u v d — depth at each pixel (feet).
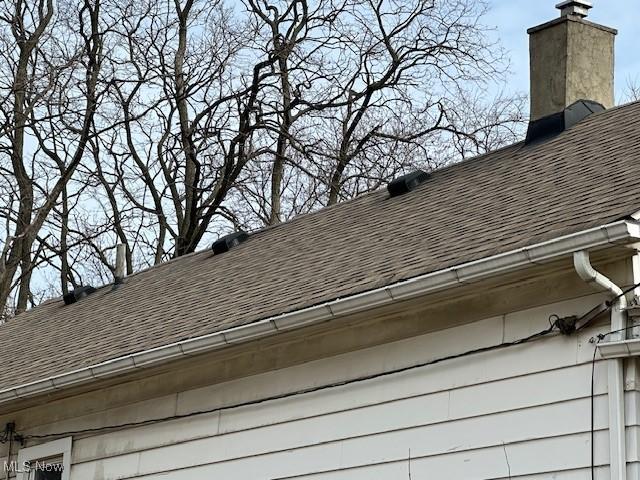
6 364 53.52
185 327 41.91
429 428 32.17
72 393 44.75
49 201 82.94
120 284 60.08
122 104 87.30
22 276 85.87
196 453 39.34
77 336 51.83
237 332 36.45
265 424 37.14
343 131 90.58
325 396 35.42
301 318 34.45
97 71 83.82
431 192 44.24
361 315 33.71
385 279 33.40
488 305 31.48
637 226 27.12
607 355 27.86
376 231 42.22
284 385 36.94
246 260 49.67
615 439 27.55
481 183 41.55
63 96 81.66
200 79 88.58
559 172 37.60
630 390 27.76
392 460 32.89
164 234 92.84
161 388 41.50
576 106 43.50
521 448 29.81
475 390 31.27
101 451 43.39
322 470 34.81
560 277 29.84
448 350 32.24
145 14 86.33
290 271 42.80
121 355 41.93
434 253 34.22
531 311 30.48
